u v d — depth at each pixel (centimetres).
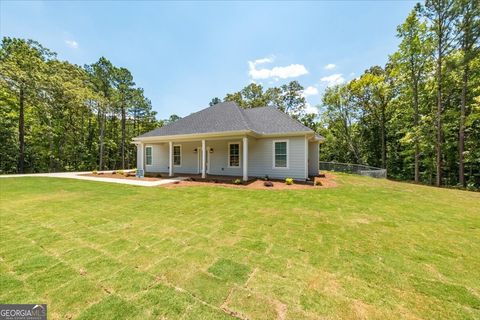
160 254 301
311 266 272
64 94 1927
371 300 207
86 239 353
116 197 684
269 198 682
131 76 2631
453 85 1442
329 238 367
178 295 212
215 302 203
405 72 1647
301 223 446
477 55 1253
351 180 1194
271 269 264
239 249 320
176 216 487
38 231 388
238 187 888
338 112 2528
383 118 2300
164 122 3969
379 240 360
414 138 1591
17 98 1808
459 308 197
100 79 2358
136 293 215
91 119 2589
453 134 1625
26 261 277
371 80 2200
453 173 1883
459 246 339
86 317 182
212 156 1378
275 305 199
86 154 2548
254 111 1455
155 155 1603
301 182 1042
